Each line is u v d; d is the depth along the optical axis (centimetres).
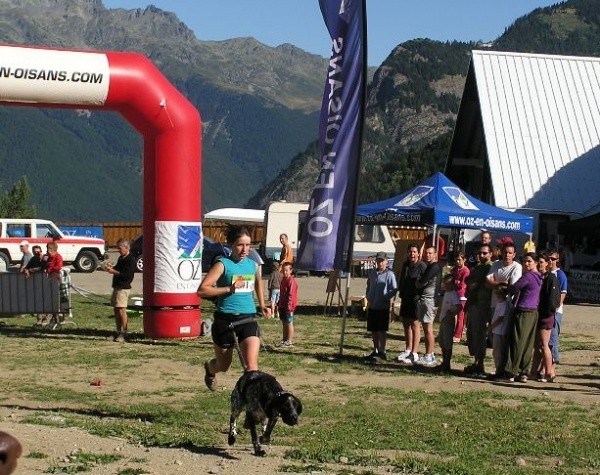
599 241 3700
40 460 839
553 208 3919
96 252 4084
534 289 1456
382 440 1020
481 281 1508
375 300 1666
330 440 1005
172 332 1952
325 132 1650
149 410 1182
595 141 4228
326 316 2520
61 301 2184
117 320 1930
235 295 969
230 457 873
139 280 3728
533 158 4128
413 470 838
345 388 1384
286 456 888
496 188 3994
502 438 1050
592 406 1270
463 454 957
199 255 1981
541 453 982
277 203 4278
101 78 1856
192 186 1958
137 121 1931
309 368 1572
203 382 1433
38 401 1263
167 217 1944
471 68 4528
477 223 2358
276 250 4272
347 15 1619
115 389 1368
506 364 1471
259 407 866
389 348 1892
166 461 847
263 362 1625
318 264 1661
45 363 1611
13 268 3606
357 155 1650
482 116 4288
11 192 7344
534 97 4419
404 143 19912
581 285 3384
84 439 939
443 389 1388
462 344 1988
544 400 1305
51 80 1827
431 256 1631
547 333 1478
